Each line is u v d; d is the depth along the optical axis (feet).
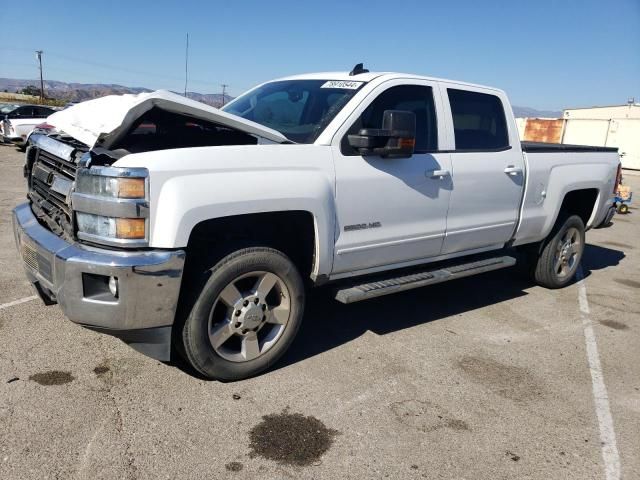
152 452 8.95
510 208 16.39
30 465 8.41
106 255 9.54
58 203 11.32
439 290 18.71
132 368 11.67
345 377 11.94
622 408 11.42
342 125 12.21
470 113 15.35
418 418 10.52
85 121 10.90
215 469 8.66
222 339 10.98
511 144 16.39
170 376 11.44
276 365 12.31
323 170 11.71
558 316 16.87
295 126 12.94
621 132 92.27
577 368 13.21
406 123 11.94
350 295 12.41
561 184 17.84
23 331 13.04
